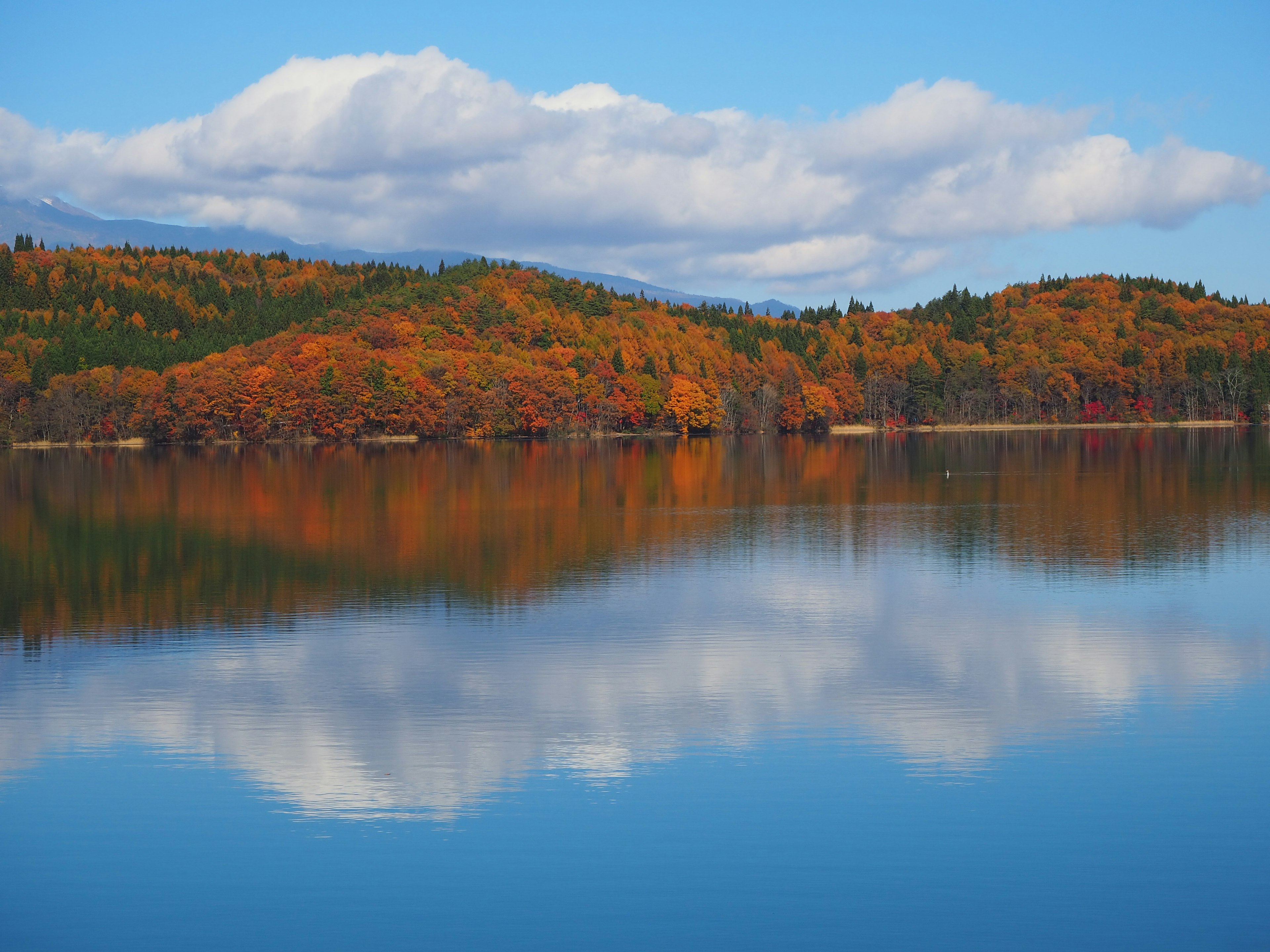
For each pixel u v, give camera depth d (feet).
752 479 351.25
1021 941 55.98
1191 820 68.08
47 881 62.08
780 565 166.91
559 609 132.77
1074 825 67.51
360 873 62.69
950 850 64.69
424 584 151.43
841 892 60.34
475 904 59.57
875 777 75.05
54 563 172.65
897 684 97.19
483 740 82.89
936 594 141.18
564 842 65.98
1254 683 96.22
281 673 102.32
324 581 153.79
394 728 85.76
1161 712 88.17
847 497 282.15
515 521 230.89
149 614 130.52
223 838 66.69
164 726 86.48
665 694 94.68
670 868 63.00
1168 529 206.49
